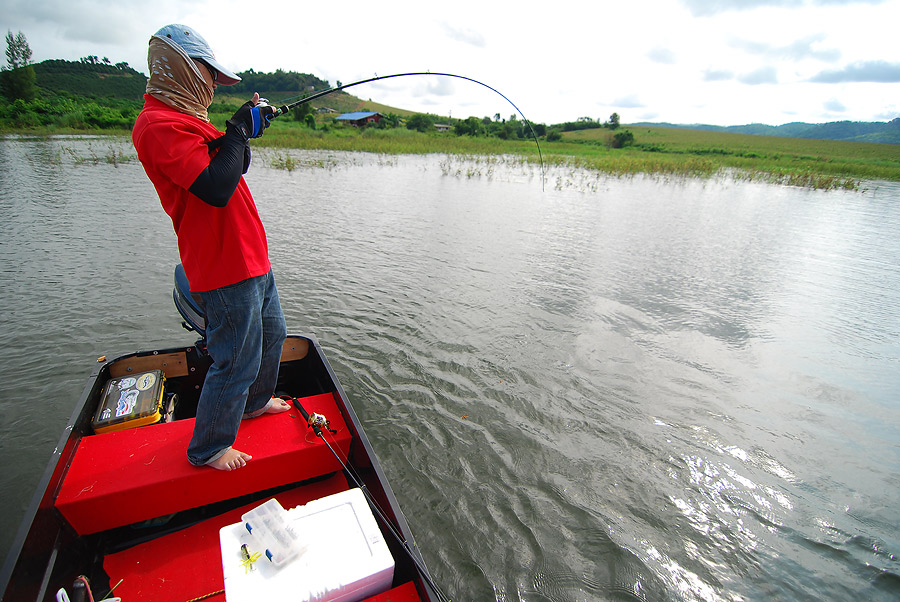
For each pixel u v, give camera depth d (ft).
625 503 10.89
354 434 8.05
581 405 14.24
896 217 51.72
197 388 10.57
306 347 11.18
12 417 12.30
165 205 6.08
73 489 6.44
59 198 35.99
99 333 16.42
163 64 5.56
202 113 6.19
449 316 19.35
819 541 10.23
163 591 6.56
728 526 10.48
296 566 5.32
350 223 33.68
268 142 96.22
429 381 14.85
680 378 16.06
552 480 11.40
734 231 39.78
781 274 28.32
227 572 5.17
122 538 7.27
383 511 7.04
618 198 55.77
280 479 7.78
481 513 10.39
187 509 7.20
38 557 5.59
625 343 18.21
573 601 8.72
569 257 28.73
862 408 14.98
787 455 12.75
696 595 8.96
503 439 12.62
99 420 8.13
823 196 69.15
